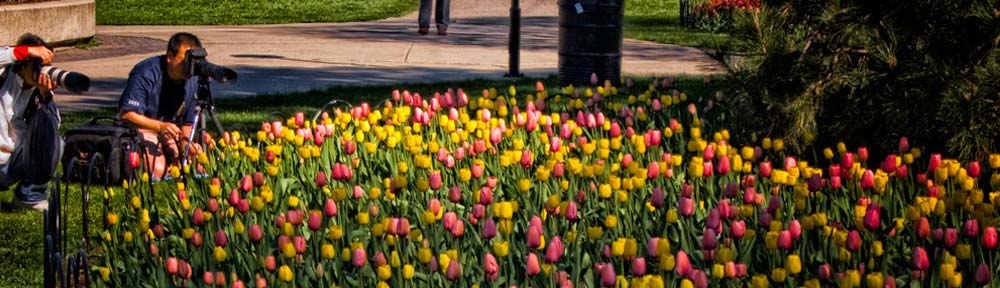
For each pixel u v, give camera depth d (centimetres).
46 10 1847
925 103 618
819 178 511
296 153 690
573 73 1307
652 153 660
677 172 640
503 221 467
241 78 1462
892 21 640
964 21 621
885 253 432
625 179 522
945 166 533
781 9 673
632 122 762
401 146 701
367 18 2709
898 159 580
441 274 427
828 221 505
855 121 652
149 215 576
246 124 1066
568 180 590
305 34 2133
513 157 595
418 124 720
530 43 2017
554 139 630
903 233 508
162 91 815
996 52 622
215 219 536
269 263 434
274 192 590
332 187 623
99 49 1898
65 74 715
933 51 632
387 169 657
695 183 582
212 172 674
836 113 664
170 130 774
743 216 488
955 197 495
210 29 2309
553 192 580
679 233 482
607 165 658
